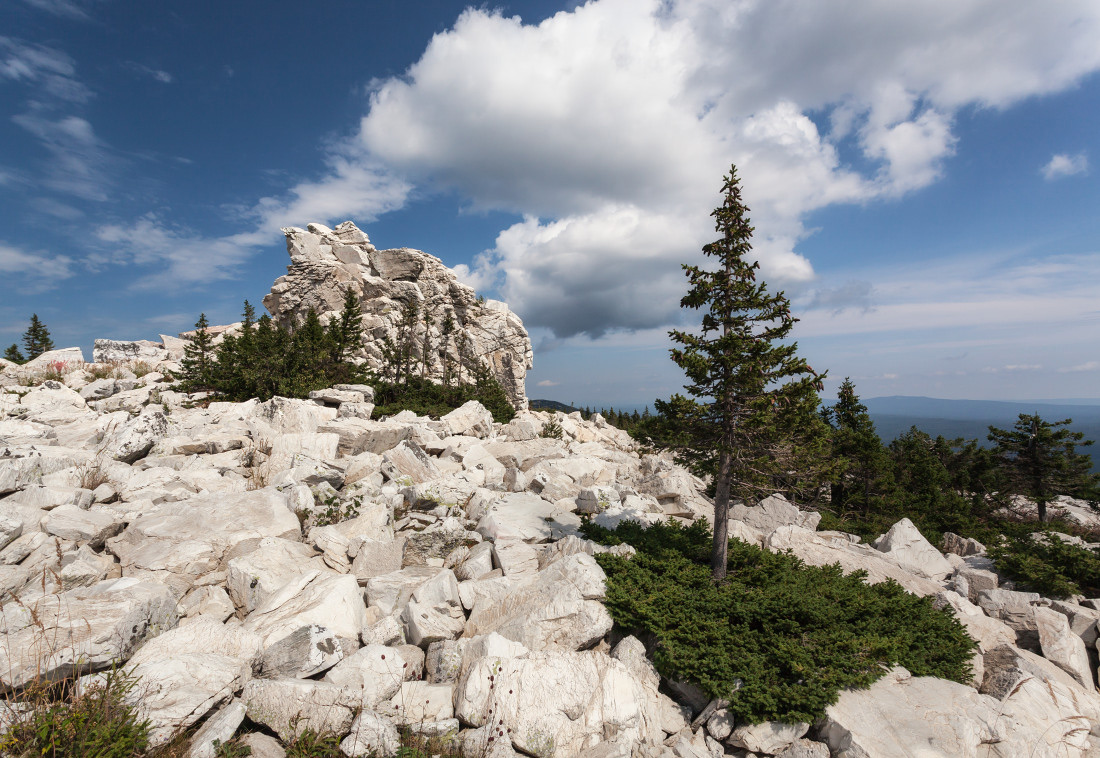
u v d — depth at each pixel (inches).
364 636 355.3
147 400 1130.0
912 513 1210.6
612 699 313.6
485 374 2561.5
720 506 486.9
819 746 304.2
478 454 904.9
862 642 366.6
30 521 441.7
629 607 386.6
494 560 511.2
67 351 1771.7
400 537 533.3
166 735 245.1
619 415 3838.6
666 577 452.8
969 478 1819.6
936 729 315.0
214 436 778.2
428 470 761.6
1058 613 489.7
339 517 579.8
